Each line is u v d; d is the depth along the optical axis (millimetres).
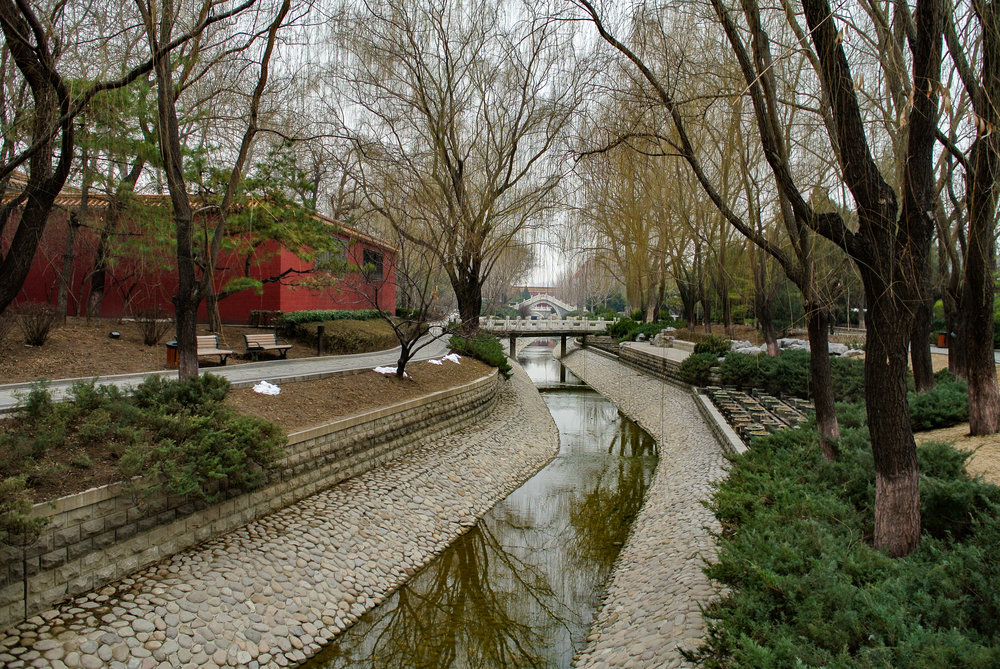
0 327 11344
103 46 7645
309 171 16250
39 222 7859
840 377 15180
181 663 5055
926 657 2912
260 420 7492
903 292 4875
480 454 12758
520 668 5906
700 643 4703
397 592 7340
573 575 8031
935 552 4246
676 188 13703
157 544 6184
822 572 3848
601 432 17328
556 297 102312
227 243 14062
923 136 4855
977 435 8273
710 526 7652
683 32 8430
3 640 4668
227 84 10969
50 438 5965
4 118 7559
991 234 7656
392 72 16875
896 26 6016
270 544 7102
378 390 12148
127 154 11797
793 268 7719
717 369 19141
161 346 14453
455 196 18719
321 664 5746
